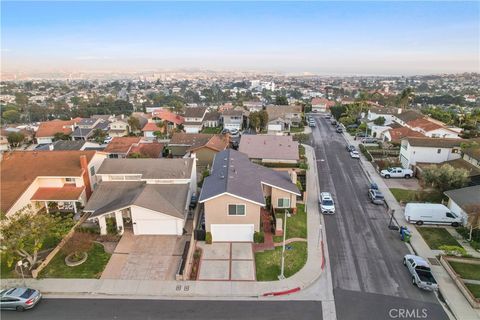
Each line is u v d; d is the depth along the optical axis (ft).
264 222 104.06
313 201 122.01
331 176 150.71
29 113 462.60
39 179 115.85
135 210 93.35
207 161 174.70
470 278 77.97
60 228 90.27
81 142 200.75
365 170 159.63
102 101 621.31
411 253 89.04
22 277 77.71
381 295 72.64
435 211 102.83
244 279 77.25
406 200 120.67
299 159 165.68
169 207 96.27
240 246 90.94
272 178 115.96
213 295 72.13
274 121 263.08
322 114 365.81
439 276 79.20
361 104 318.86
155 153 176.65
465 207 98.17
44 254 87.56
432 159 154.40
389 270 81.51
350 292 73.56
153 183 111.34
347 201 122.52
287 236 96.43
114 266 81.97
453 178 117.39
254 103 415.64
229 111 302.25
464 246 92.27
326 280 77.56
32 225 76.54
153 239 93.81
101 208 99.30
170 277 77.87
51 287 74.49
